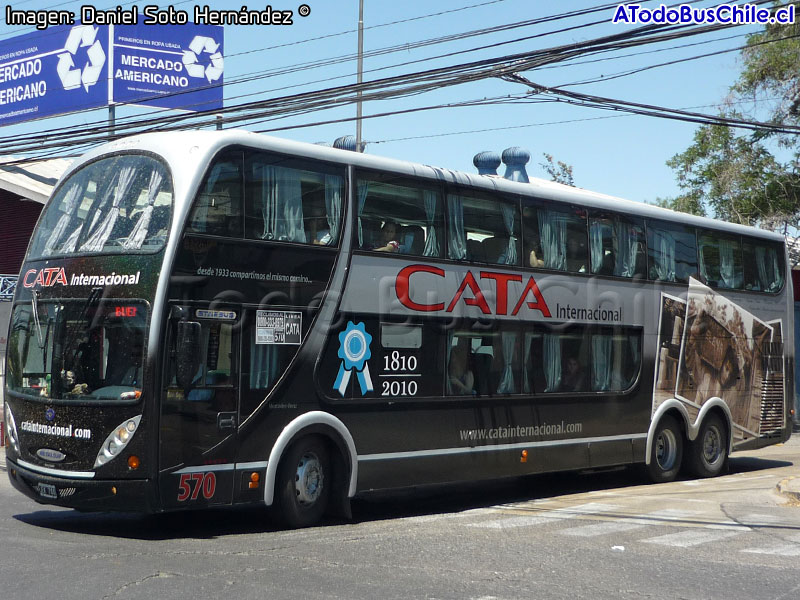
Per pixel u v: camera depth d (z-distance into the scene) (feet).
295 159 34.73
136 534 32.35
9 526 33.42
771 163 91.04
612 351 47.03
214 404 31.73
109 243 32.35
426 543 30.81
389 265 37.40
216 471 31.65
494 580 25.17
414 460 37.70
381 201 37.42
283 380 33.65
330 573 25.63
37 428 32.40
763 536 32.71
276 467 33.35
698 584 25.18
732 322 54.75
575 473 54.85
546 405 43.32
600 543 31.17
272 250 33.65
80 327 32.07
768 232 58.44
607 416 46.44
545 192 44.37
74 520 35.42
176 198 31.45
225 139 32.76
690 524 35.37
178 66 101.76
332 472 35.76
